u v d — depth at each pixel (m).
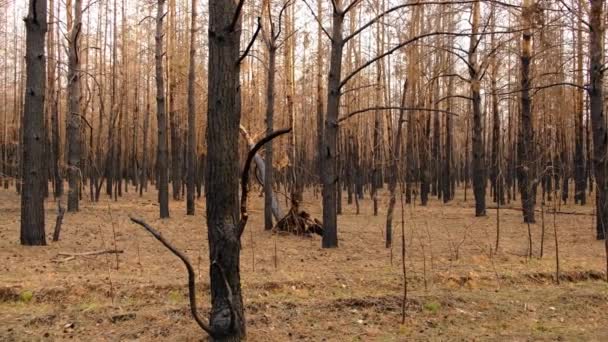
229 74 4.71
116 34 26.00
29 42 9.48
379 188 33.19
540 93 20.34
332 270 7.91
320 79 18.27
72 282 6.80
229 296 4.55
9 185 32.09
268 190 13.06
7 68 30.88
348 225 14.23
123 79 25.91
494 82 19.89
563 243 10.89
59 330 5.60
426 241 11.10
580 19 11.04
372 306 6.38
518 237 11.80
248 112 20.39
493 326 6.04
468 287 7.34
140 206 19.25
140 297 6.52
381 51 19.59
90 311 5.94
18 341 5.31
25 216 9.54
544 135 21.34
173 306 6.15
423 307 6.42
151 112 37.31
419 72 17.19
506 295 6.98
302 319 5.99
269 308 6.17
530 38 15.31
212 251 4.74
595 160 10.95
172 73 21.05
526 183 15.36
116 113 24.00
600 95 10.80
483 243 10.73
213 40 4.73
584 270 8.06
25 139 9.54
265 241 11.22
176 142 22.28
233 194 4.76
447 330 5.88
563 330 5.96
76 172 16.30
